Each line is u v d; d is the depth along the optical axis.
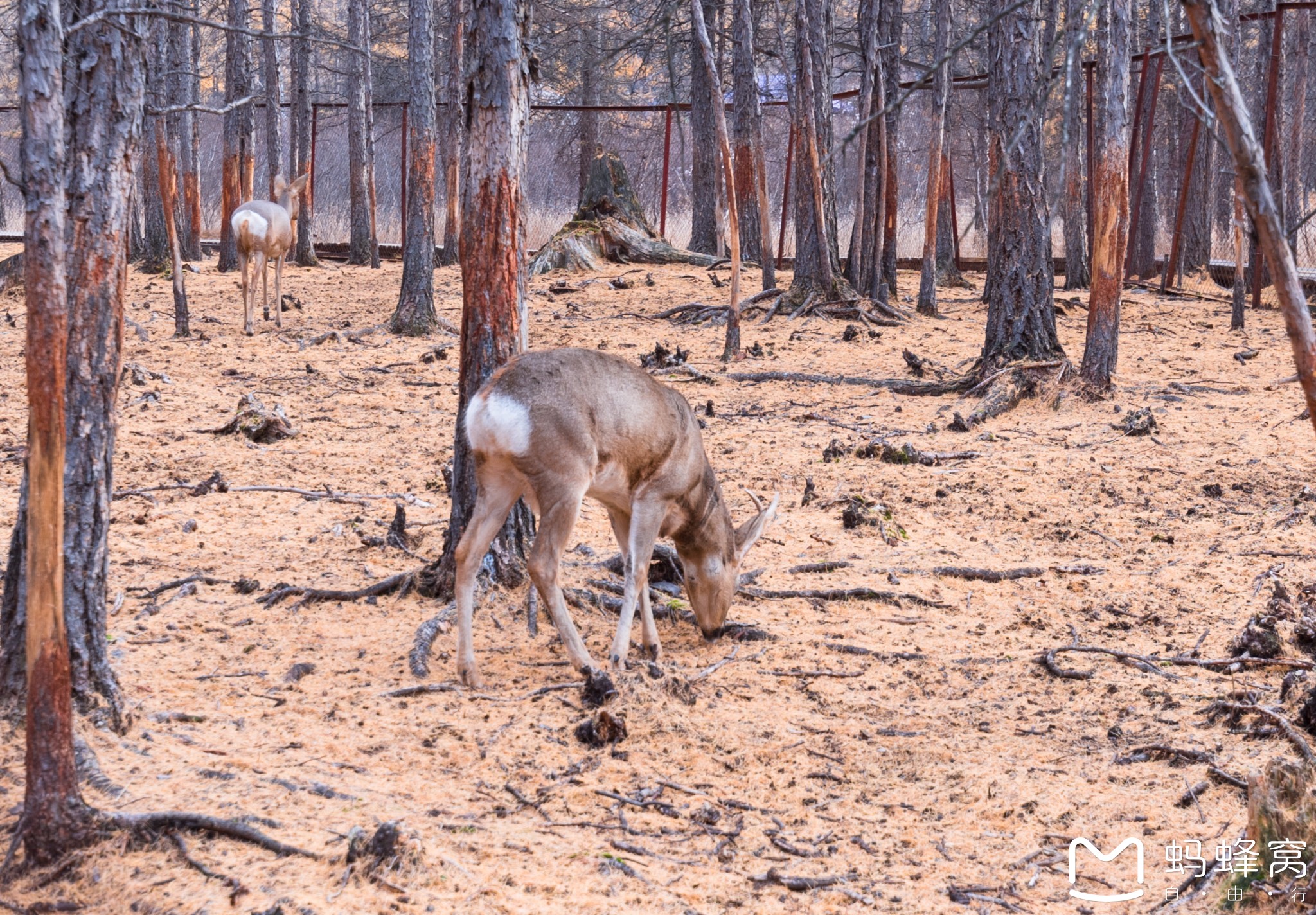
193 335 17.86
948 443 11.91
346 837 4.40
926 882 4.44
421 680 6.20
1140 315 21.66
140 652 6.39
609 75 38.31
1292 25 33.06
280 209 18.62
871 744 5.67
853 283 21.39
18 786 4.66
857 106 22.88
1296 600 7.36
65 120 4.90
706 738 5.68
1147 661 6.63
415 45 18.19
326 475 10.52
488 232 7.10
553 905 4.12
